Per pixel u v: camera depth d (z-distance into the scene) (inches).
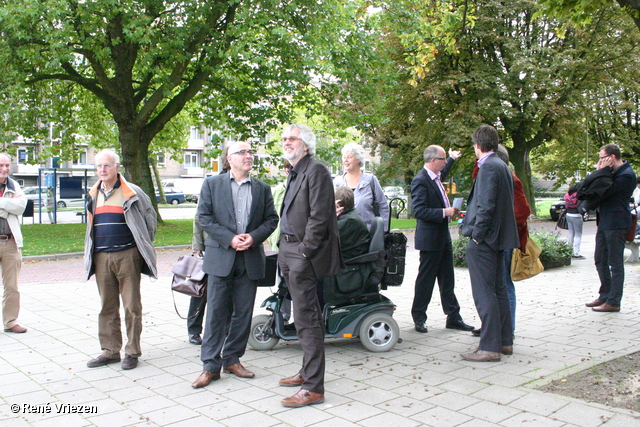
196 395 163.2
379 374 181.0
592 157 1184.2
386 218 233.9
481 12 904.9
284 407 153.3
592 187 264.8
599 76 979.3
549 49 911.0
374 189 234.8
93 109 879.1
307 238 155.1
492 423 139.0
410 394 161.3
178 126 960.3
